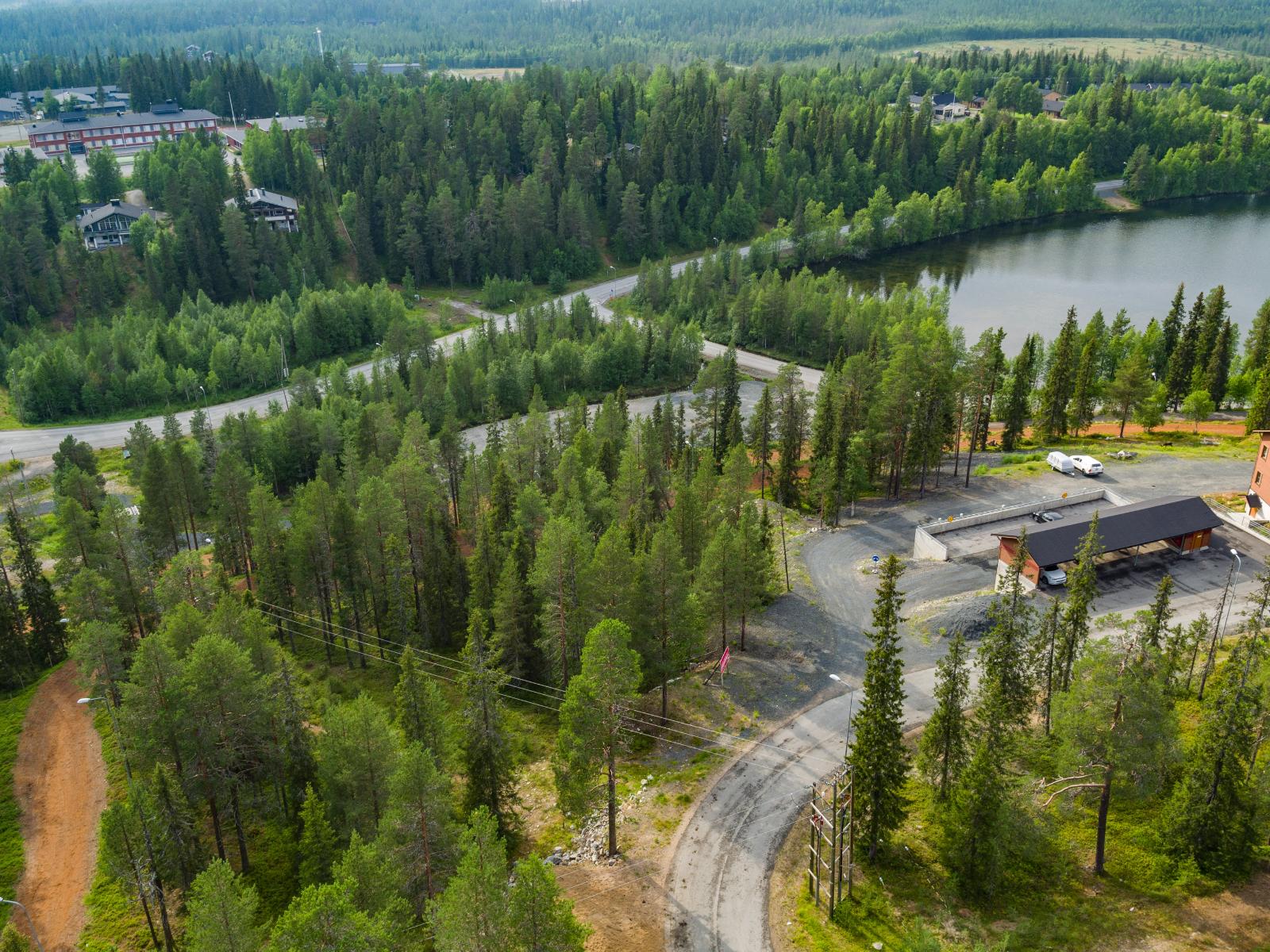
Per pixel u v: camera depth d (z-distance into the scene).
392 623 94.19
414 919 55.16
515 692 85.06
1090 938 54.22
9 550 118.88
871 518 108.88
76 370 168.12
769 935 56.28
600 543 79.94
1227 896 56.41
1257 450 120.44
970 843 56.78
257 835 69.81
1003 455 126.12
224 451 124.12
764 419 126.31
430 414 158.62
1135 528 92.62
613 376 176.50
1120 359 158.00
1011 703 65.00
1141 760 55.00
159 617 96.50
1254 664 58.69
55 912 64.88
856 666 81.31
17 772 78.69
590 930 47.09
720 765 70.69
